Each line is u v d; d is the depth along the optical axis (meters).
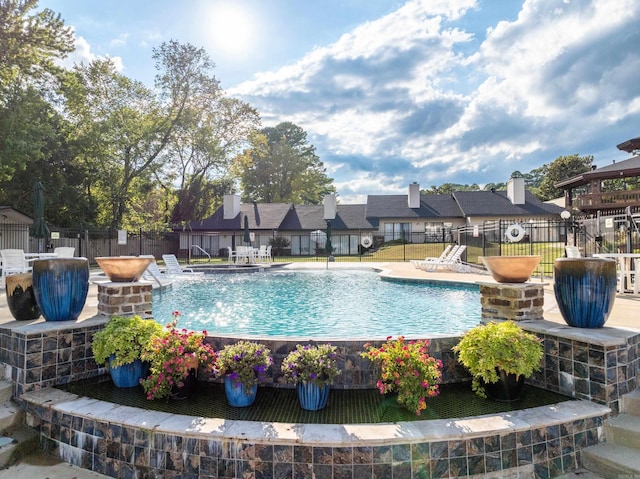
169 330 4.14
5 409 3.67
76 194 22.67
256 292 10.80
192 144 29.19
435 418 3.26
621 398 3.44
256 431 2.91
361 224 33.16
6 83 17.08
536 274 12.86
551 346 3.84
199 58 27.12
